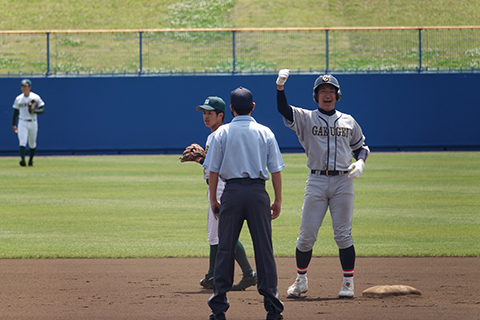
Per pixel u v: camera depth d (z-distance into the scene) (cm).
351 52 12181
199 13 15500
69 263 2783
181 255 2958
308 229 2175
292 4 15900
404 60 11700
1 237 3425
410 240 3297
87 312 1933
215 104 2214
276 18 15262
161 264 2766
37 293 2209
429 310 1920
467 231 3547
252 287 2402
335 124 2170
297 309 1958
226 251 1805
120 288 2298
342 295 2131
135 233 3547
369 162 7625
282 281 2444
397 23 15038
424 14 15312
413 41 12062
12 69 11500
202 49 12219
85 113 9175
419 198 4831
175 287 2320
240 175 1819
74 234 3516
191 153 2211
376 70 9562
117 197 4975
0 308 1988
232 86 9262
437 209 4325
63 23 15025
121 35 12656
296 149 9281
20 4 15712
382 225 3753
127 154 9231
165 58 11894
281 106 2144
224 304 1795
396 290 2153
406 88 9225
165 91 9231
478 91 9194
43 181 6022
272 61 11812
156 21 15225
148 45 12306
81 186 5644
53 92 9125
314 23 15050
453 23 15000
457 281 2383
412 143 9288
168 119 9256
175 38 12312
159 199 4869
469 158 8044
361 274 2542
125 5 15888
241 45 12438
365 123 9262
